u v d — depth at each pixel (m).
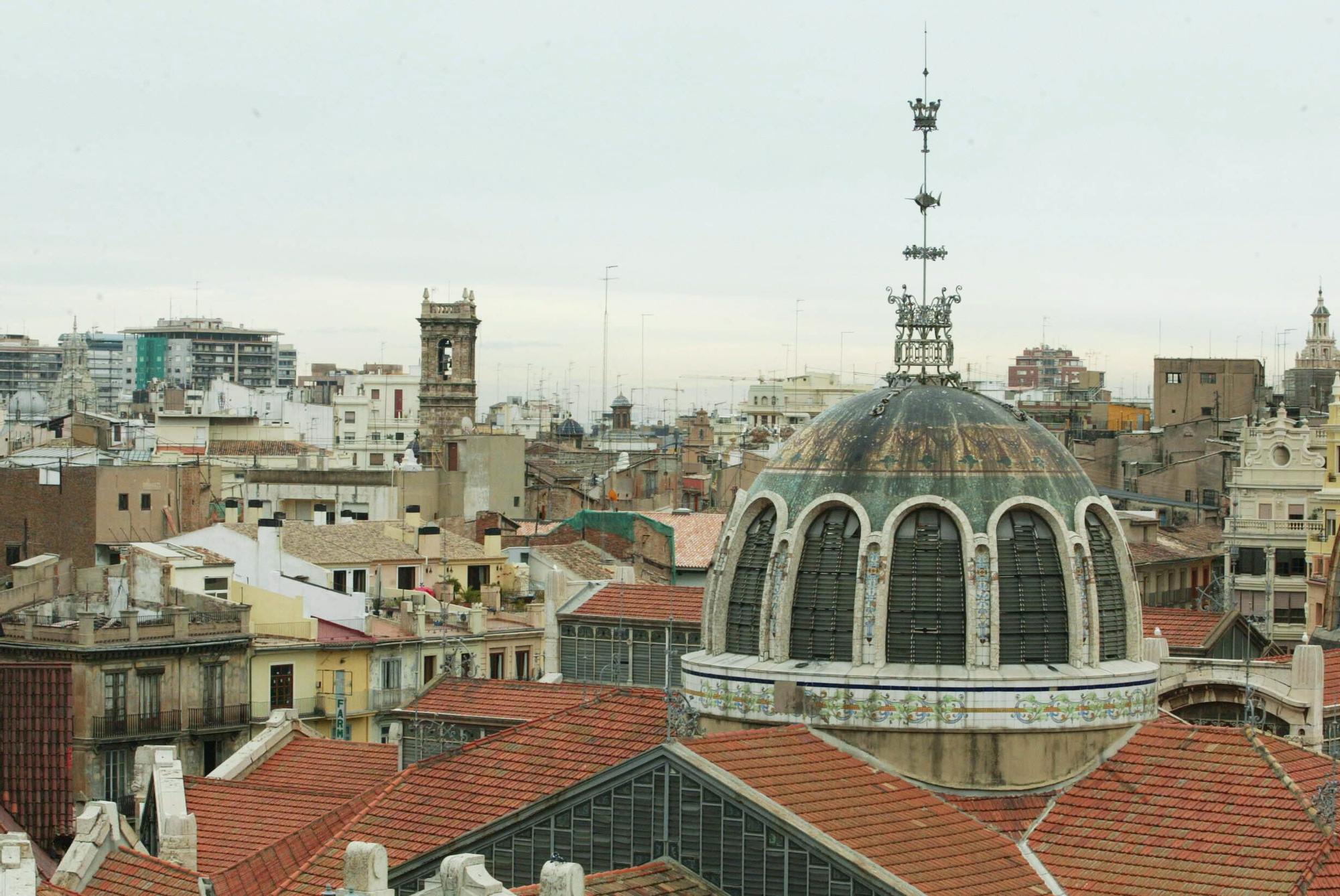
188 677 134.12
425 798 74.81
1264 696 90.75
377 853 62.47
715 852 68.06
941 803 71.94
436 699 91.69
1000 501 74.12
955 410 75.88
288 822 84.06
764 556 76.69
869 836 68.00
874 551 73.88
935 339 80.00
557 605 108.62
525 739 76.31
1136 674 74.81
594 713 77.06
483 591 158.88
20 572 143.12
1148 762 73.19
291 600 143.00
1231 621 98.94
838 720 73.12
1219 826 69.75
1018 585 74.12
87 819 75.25
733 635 77.06
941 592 73.75
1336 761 73.81
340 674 141.75
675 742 68.94
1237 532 181.38
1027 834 71.56
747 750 70.56
